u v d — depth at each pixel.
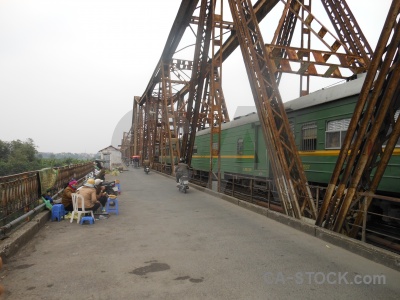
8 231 5.48
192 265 4.39
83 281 3.81
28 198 6.91
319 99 8.58
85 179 18.34
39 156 84.75
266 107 8.10
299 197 7.38
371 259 4.63
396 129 4.79
